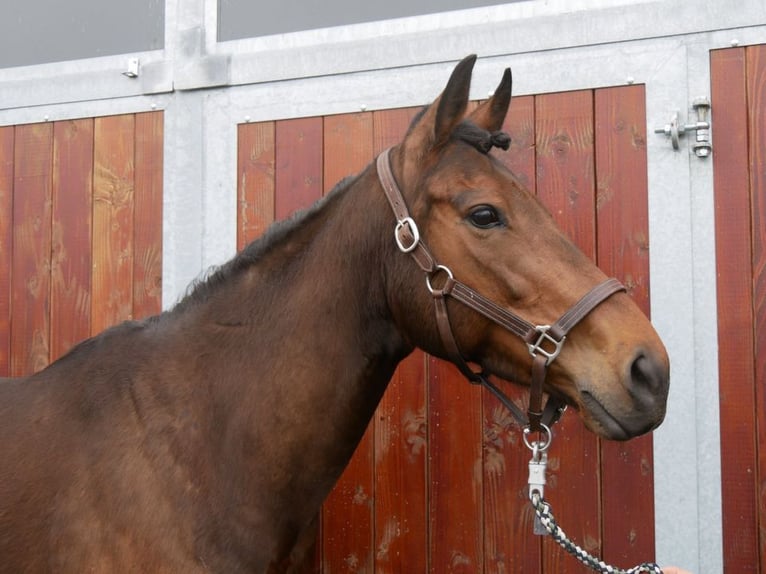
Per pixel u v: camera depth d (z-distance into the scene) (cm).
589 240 173
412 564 181
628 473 168
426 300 125
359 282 130
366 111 191
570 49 176
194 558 117
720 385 163
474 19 183
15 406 132
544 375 119
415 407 183
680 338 166
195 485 120
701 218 166
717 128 165
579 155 174
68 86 215
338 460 131
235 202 200
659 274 168
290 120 196
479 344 126
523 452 175
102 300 208
